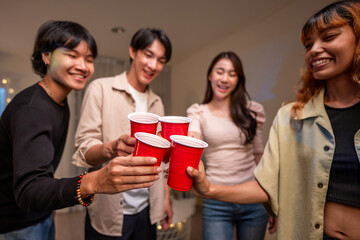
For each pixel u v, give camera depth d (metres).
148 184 0.48
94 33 2.02
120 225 1.00
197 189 0.66
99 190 0.47
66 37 0.77
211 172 1.25
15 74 1.58
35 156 0.58
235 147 1.23
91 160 0.83
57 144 0.87
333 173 0.61
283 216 0.72
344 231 0.59
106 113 1.02
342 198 0.59
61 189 0.49
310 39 0.64
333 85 0.65
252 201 0.74
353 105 0.61
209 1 1.64
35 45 0.82
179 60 3.02
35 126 0.62
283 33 1.39
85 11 1.68
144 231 1.11
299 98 0.75
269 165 0.75
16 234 0.73
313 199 0.63
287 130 0.73
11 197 0.71
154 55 1.10
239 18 1.77
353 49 0.56
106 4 1.61
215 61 1.36
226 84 1.29
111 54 2.61
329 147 0.61
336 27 0.57
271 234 1.35
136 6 1.69
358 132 0.58
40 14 1.55
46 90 0.79
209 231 1.23
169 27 2.04
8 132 0.67
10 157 0.70
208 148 1.28
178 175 0.55
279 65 1.43
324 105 0.67
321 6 1.04
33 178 0.55
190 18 1.88
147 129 0.59
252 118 1.27
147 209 1.12
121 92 1.09
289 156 0.72
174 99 3.19
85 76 0.84
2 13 1.45
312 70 0.64
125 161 0.45
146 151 0.48
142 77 1.13
